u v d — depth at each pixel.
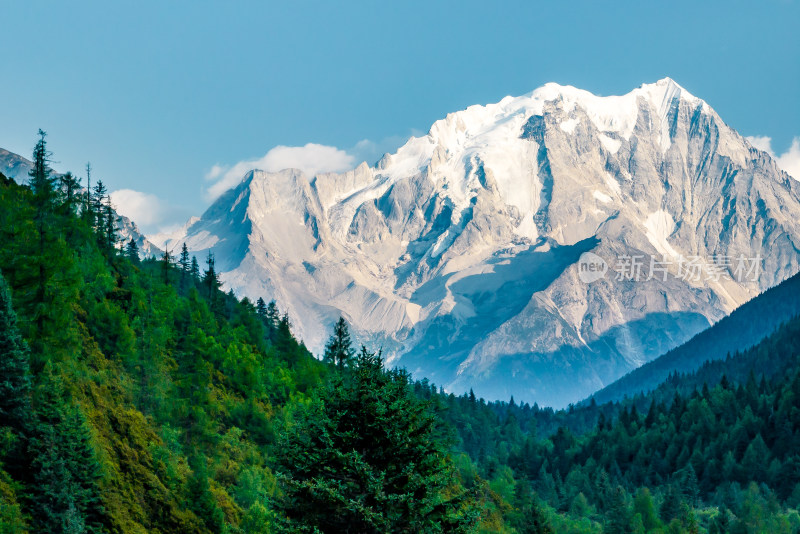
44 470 63.25
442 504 37.66
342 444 37.91
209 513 81.62
